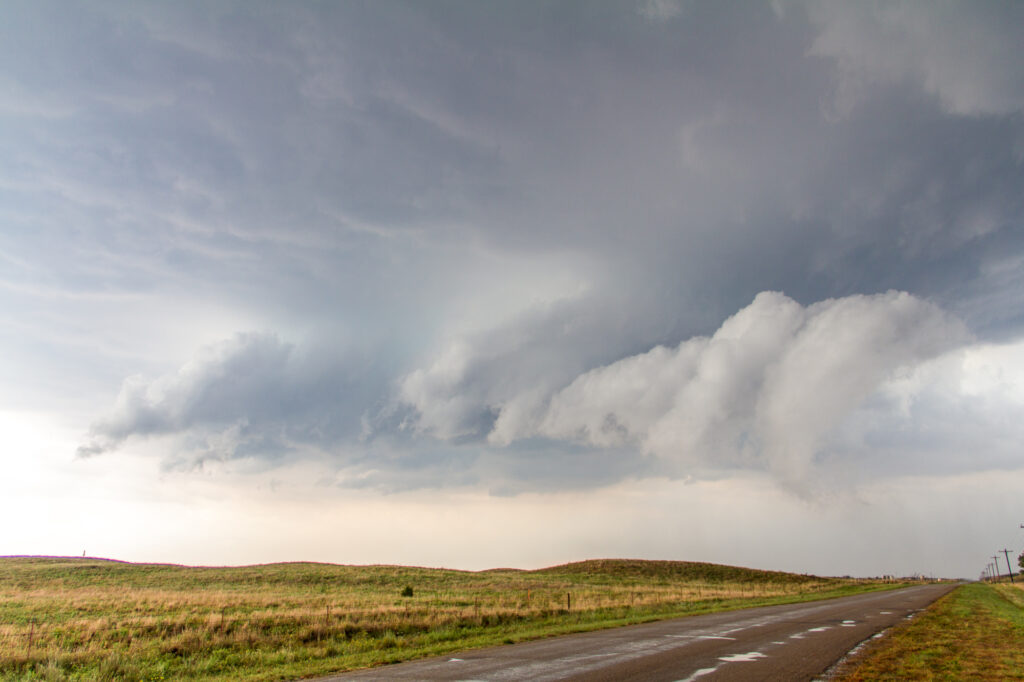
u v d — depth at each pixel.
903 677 10.46
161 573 74.62
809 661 12.29
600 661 12.62
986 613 25.73
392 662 14.07
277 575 72.44
